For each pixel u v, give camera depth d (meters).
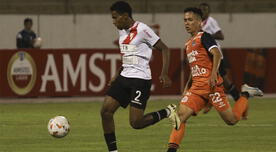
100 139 35.47
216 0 94.25
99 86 59.88
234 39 90.31
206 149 31.89
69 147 32.62
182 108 27.59
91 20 87.38
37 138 35.94
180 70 61.12
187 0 93.94
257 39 90.81
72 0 92.50
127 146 32.84
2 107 53.97
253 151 31.30
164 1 93.25
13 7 90.81
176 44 88.94
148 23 88.31
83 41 87.44
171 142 27.23
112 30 87.88
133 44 27.06
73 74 59.25
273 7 95.31
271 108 52.56
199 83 27.78
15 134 37.62
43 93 58.81
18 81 58.41
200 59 27.80
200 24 28.33
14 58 58.12
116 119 45.12
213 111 49.97
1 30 85.19
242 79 61.78
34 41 63.97
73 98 60.62
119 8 27.06
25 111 50.72
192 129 39.44
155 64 60.31
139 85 26.78
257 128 39.97
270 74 62.59
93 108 52.81
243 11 94.31
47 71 58.84
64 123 29.75
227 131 38.53
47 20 86.31
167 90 60.97
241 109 30.39
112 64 59.91
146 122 26.83
